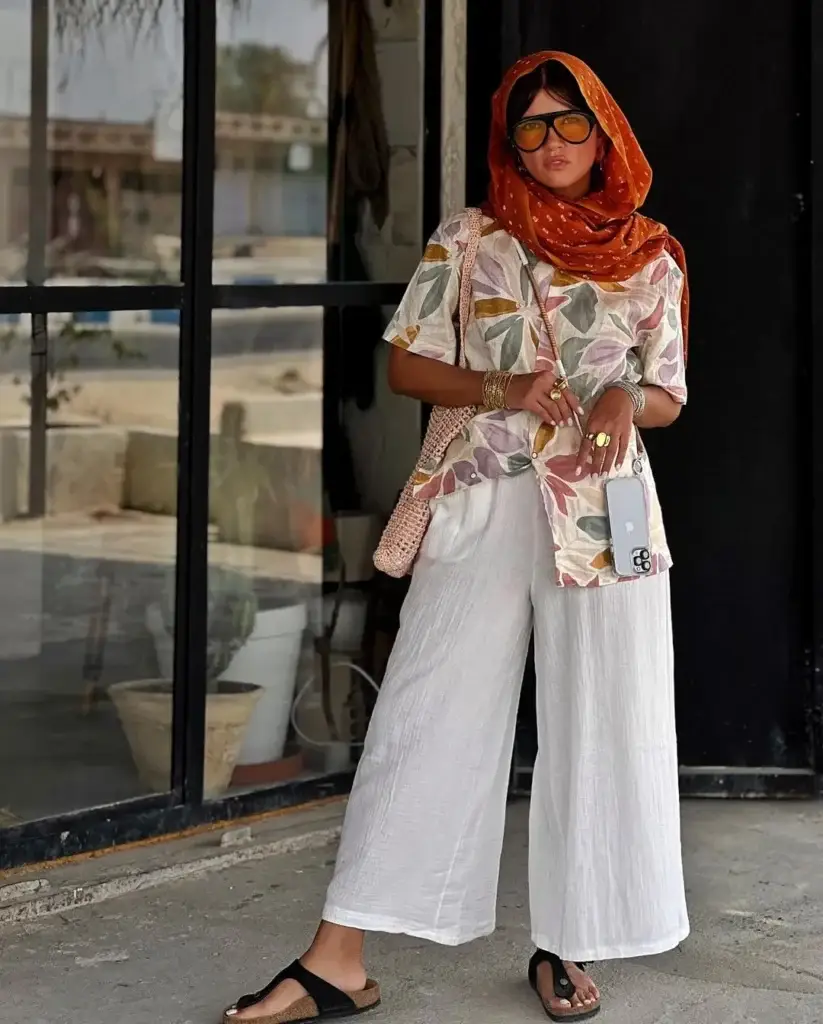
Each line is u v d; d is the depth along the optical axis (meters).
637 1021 2.98
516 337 2.82
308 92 3.96
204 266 3.78
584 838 2.89
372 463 4.18
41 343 3.61
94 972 3.14
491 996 3.07
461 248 2.88
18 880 3.49
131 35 3.67
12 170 3.55
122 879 3.54
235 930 3.36
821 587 4.25
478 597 2.86
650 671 2.88
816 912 3.53
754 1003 3.07
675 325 2.90
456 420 2.88
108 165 3.67
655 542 2.89
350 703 4.21
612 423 2.77
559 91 2.81
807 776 4.30
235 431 3.91
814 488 4.23
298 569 4.07
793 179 4.17
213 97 3.77
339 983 2.93
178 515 3.80
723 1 4.12
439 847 2.89
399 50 4.09
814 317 4.18
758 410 4.24
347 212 4.05
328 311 4.05
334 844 3.90
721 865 3.82
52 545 3.69
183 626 3.82
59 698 3.73
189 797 3.85
